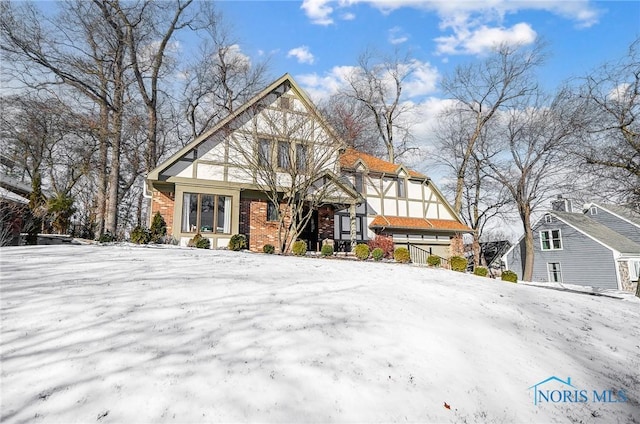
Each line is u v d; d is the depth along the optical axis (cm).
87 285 584
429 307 643
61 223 1661
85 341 396
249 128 1612
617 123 1521
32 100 1930
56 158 2609
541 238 3055
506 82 2803
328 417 313
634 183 1495
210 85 2848
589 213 3164
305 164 1577
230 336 433
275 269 849
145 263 805
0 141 2434
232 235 1527
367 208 2116
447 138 3269
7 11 1716
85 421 279
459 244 2358
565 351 567
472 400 377
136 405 299
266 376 356
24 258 788
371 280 823
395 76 3422
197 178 1511
